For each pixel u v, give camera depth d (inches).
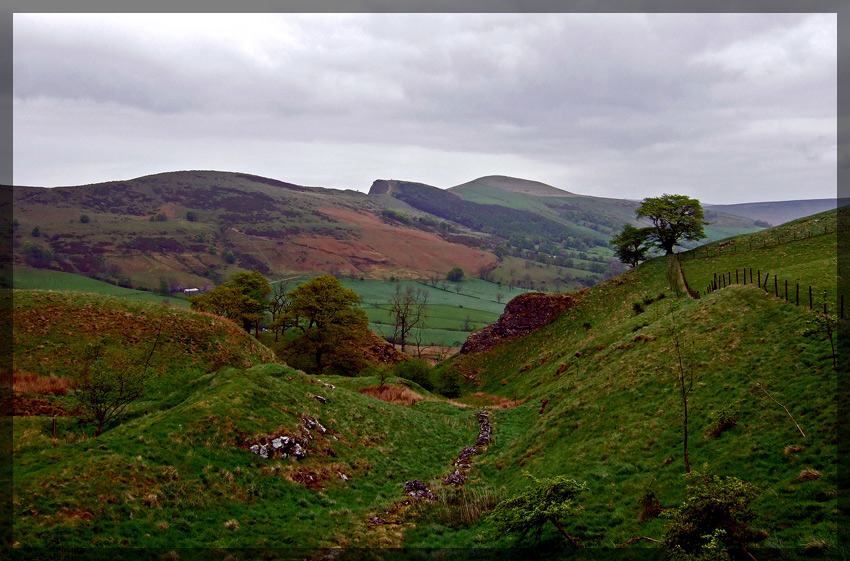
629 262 3782.0
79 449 822.5
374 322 6131.9
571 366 2097.7
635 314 2502.5
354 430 1334.9
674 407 1036.5
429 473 1227.9
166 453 862.5
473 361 3339.1
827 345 964.0
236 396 1131.9
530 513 709.9
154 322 1784.0
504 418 1707.7
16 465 756.0
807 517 587.8
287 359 2763.3
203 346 1769.2
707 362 1165.1
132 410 1115.9
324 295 2755.9
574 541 707.4
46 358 1403.8
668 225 3464.6
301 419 1203.9
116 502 712.4
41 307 1651.1
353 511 925.2
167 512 737.6
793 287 1423.5
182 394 1226.6
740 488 581.0
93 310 1732.3
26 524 621.3
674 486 772.0
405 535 830.5
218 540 714.8
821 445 700.0
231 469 906.7
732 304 1488.7
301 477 991.0
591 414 1225.4
